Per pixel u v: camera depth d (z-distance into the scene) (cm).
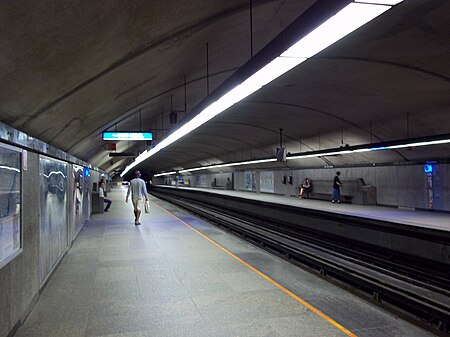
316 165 2314
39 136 502
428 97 1025
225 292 509
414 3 552
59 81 386
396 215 1362
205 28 497
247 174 3400
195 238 947
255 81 442
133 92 680
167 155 4125
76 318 417
